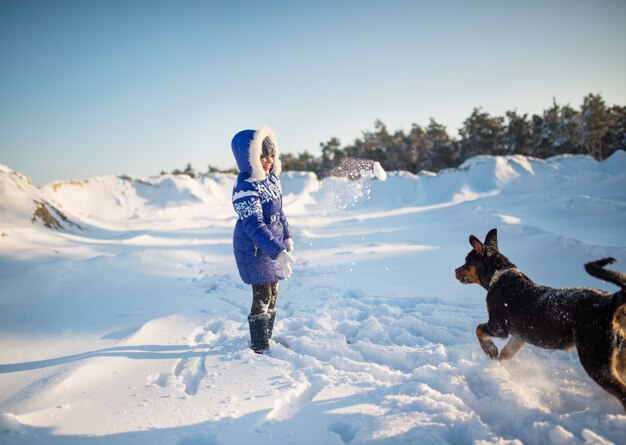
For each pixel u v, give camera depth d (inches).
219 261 323.0
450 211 559.8
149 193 879.1
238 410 105.0
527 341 116.6
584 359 97.0
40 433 97.0
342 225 566.3
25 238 316.5
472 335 153.9
